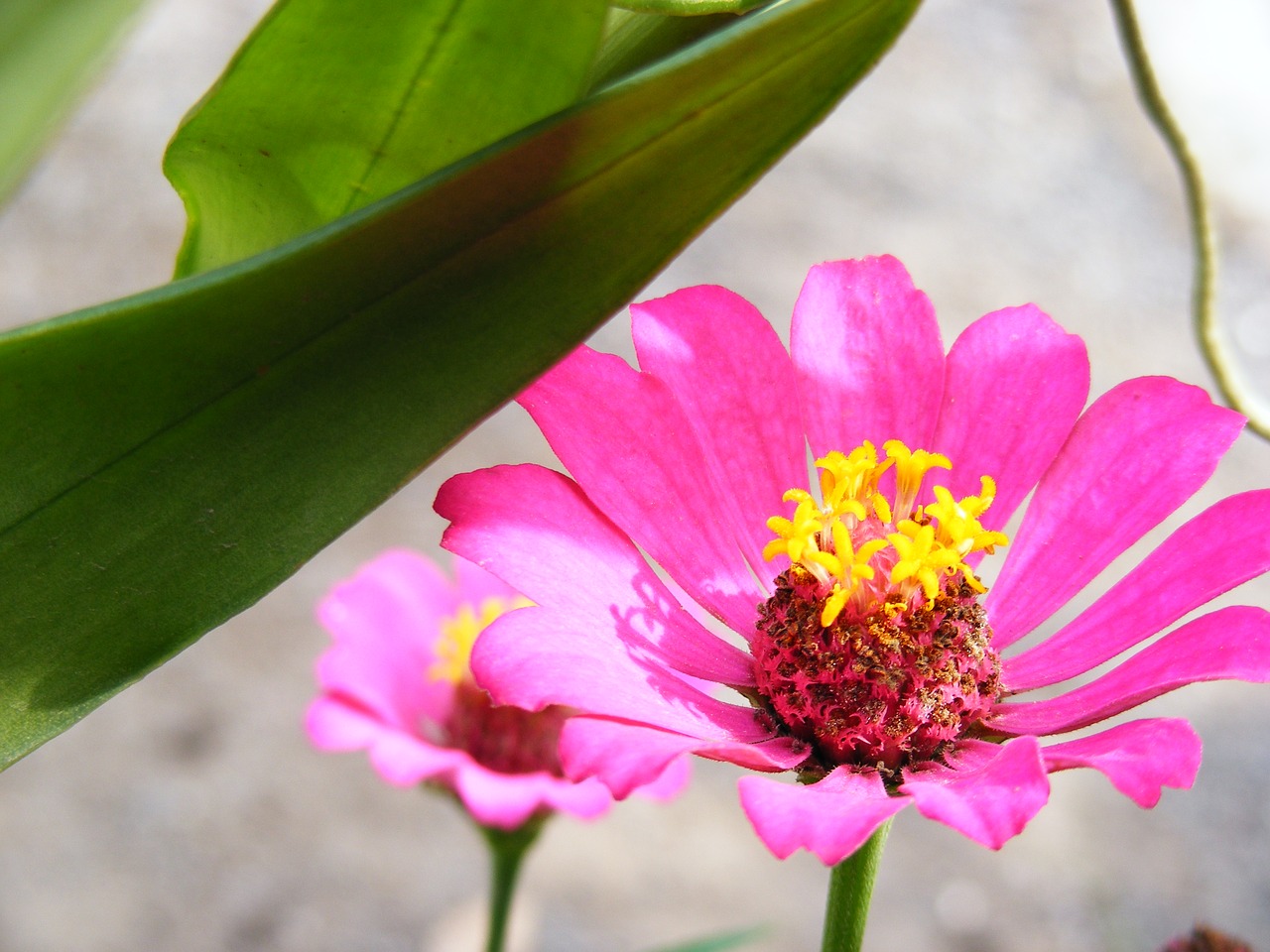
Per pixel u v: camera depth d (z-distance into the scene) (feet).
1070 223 2.23
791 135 0.39
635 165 0.39
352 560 1.76
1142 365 2.01
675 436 0.51
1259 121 2.43
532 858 1.51
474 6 0.40
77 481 0.40
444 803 1.62
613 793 0.42
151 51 2.41
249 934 1.46
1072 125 2.42
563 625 0.46
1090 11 2.66
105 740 1.63
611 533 0.50
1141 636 0.49
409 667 0.84
